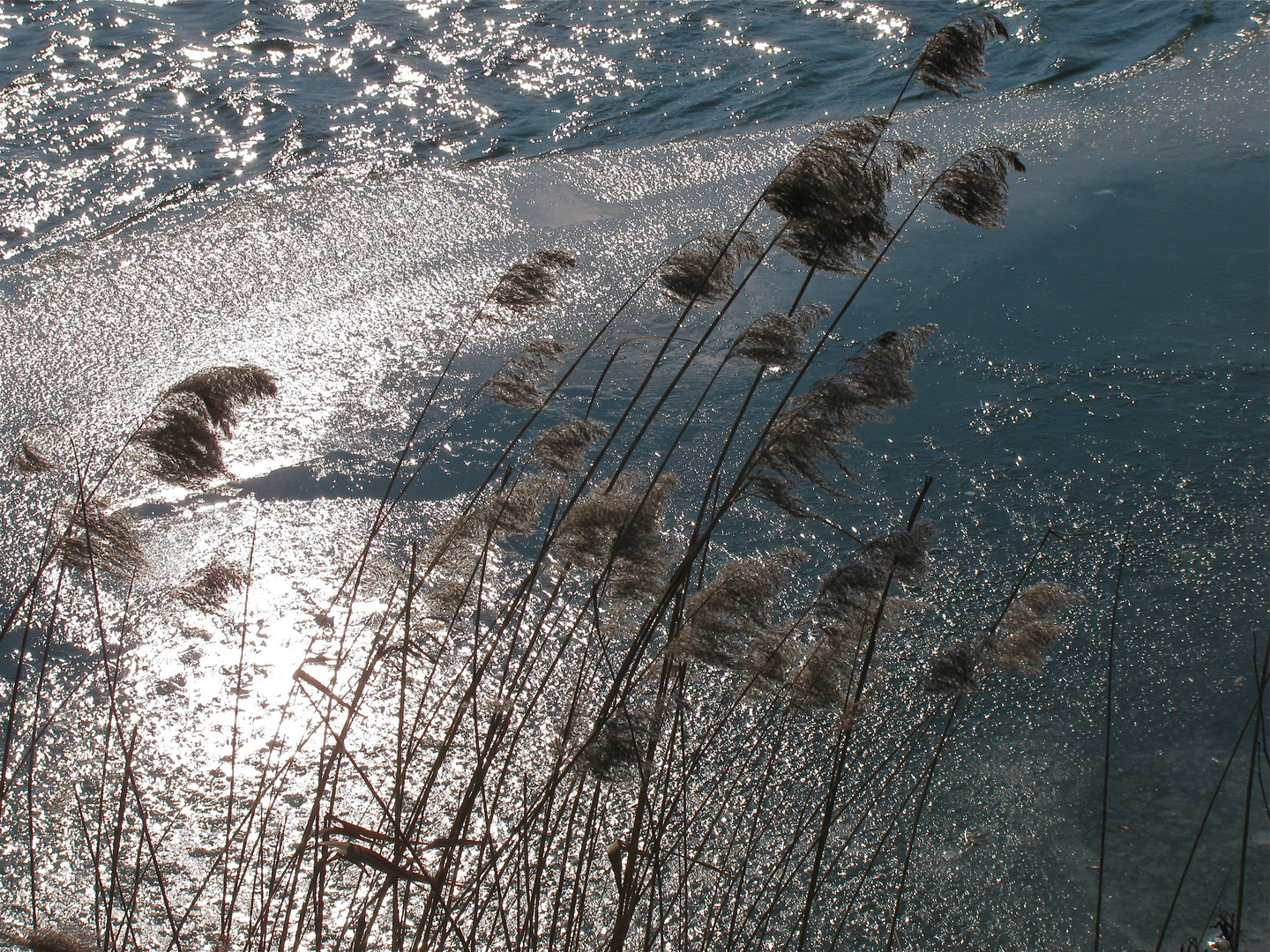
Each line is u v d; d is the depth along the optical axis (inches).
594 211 315.3
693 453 207.5
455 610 102.0
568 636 93.7
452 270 285.1
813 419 83.4
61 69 425.7
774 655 92.4
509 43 451.2
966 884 124.5
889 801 135.3
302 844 92.4
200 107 393.4
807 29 451.8
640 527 89.7
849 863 127.2
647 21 470.3
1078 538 181.2
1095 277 267.4
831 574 84.9
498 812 130.1
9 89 404.5
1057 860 127.1
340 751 94.7
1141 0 459.5
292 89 406.3
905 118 367.2
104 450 213.2
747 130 363.9
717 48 437.7
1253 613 162.1
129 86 410.0
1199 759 138.9
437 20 480.7
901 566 83.1
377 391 233.6
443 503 197.5
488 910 114.7
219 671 158.9
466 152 356.5
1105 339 239.6
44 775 140.4
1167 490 190.4
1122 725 145.4
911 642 160.7
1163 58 402.3
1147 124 352.8
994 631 98.3
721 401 224.7
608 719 86.1
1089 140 346.0
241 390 95.5
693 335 252.8
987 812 133.4
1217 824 130.0
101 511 104.0
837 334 247.9
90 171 342.0
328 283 280.1
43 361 244.7
